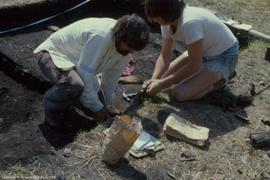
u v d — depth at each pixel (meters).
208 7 6.24
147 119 3.92
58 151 3.49
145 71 4.83
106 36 3.50
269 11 6.38
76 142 3.58
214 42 4.07
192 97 4.19
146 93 4.18
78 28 3.69
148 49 5.23
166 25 3.77
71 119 3.98
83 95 3.68
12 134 3.81
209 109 4.15
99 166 3.36
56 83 3.70
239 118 4.07
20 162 3.41
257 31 5.76
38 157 3.43
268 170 3.54
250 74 4.82
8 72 4.66
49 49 3.77
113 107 4.16
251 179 3.44
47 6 5.38
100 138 3.63
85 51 3.54
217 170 3.48
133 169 3.38
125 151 3.29
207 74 4.11
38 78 4.38
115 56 3.66
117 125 3.31
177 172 3.41
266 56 5.12
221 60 4.18
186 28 3.77
